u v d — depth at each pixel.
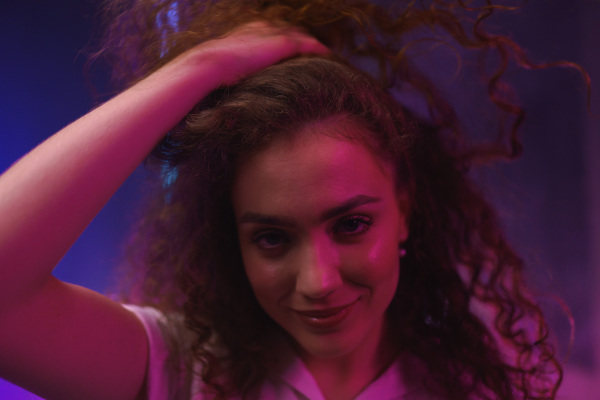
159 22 0.95
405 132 0.89
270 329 0.96
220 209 0.94
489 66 1.37
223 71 0.84
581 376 2.35
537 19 2.39
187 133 0.83
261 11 0.97
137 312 0.94
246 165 0.78
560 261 2.57
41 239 0.72
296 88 0.78
